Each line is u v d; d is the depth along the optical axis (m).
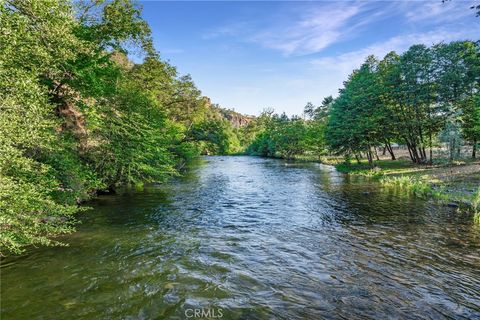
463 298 7.23
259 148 98.31
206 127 53.91
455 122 28.61
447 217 14.53
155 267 9.07
